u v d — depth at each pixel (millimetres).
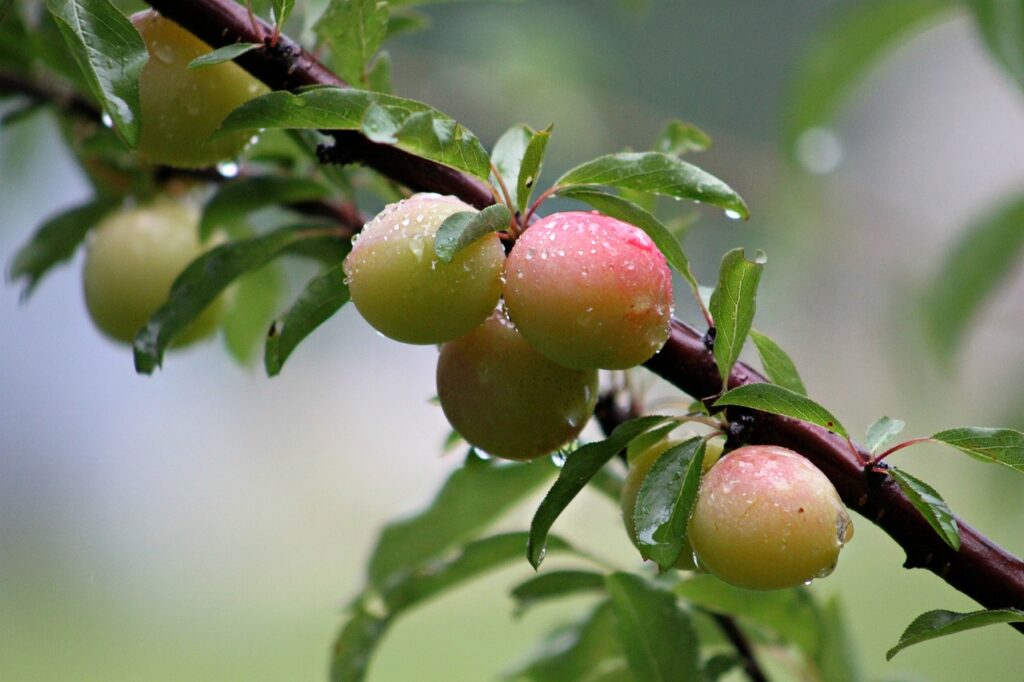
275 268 1316
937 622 1084
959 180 3957
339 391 5184
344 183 1190
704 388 1108
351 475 5238
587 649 1248
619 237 1085
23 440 5660
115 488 5652
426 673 2594
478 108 2479
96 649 3412
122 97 1103
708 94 3531
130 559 5012
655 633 1188
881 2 1926
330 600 3920
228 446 5453
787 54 3570
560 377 1116
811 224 2424
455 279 1086
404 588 1240
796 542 1084
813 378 3342
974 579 1098
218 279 1191
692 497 1089
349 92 1092
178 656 3277
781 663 1242
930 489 1089
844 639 1231
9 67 1260
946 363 1988
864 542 2715
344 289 1127
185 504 5363
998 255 1909
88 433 5691
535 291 1082
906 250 2512
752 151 2592
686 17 3500
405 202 1096
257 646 3350
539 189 2492
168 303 1186
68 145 1291
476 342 1117
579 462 1093
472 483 1248
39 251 1266
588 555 1224
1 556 5160
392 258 1086
